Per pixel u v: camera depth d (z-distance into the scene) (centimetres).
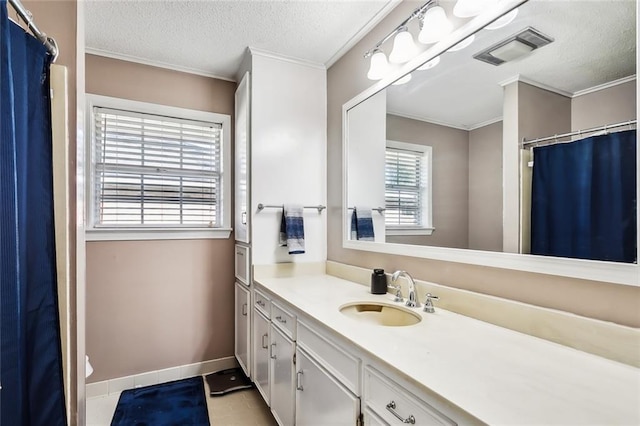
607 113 99
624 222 94
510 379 83
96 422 200
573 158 106
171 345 253
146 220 251
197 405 217
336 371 122
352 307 162
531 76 118
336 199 239
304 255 243
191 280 260
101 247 234
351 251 220
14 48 88
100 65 236
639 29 92
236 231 268
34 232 101
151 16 193
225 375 255
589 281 100
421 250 164
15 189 84
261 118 232
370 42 204
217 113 272
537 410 69
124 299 240
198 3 182
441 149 155
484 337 112
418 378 83
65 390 121
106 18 195
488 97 133
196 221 267
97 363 232
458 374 85
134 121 248
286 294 177
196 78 266
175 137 261
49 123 108
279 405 178
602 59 100
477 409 69
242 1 180
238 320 261
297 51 232
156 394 230
